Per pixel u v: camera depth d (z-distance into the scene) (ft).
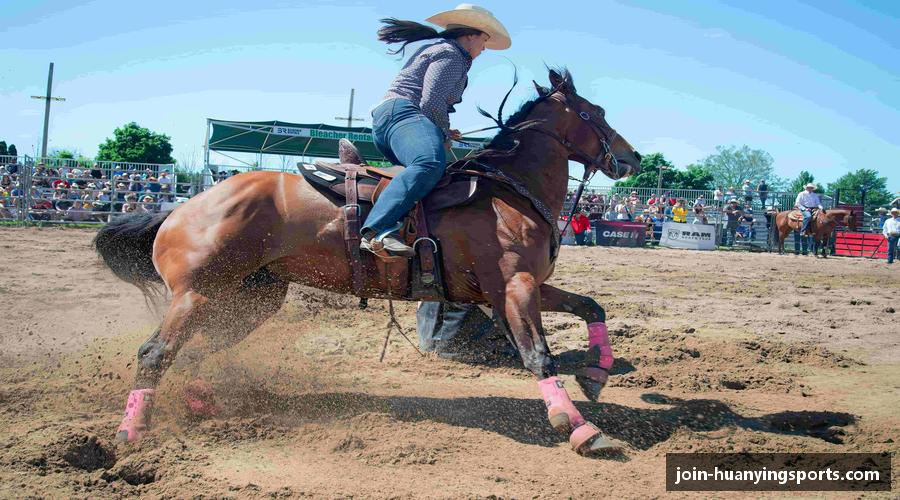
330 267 14.84
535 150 15.51
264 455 12.65
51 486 10.80
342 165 15.14
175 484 11.17
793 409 16.48
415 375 18.93
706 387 18.49
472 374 19.17
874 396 17.78
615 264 53.52
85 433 12.71
